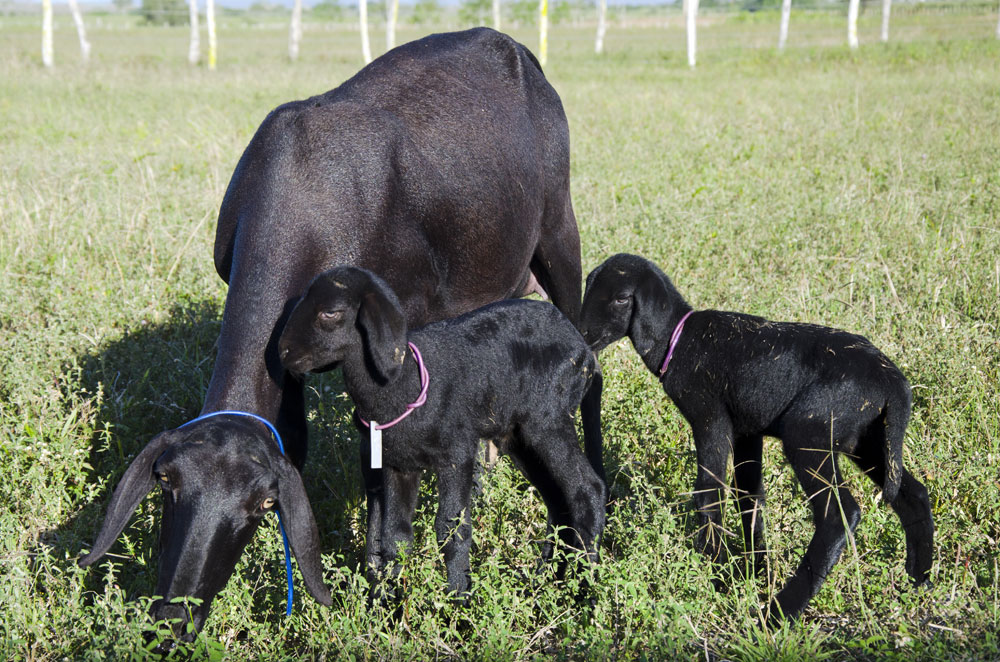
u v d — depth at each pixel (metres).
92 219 10.17
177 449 4.05
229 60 41.50
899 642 4.19
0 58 35.94
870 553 5.12
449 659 4.43
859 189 11.63
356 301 4.23
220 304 8.26
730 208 11.02
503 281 6.57
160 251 9.42
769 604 4.56
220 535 3.96
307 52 50.06
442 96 6.29
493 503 5.54
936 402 6.29
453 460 4.71
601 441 5.75
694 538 5.12
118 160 13.78
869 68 29.52
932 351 6.78
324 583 4.31
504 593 4.49
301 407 5.06
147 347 7.23
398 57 6.54
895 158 13.20
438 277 6.09
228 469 4.03
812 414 4.75
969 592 4.70
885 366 4.70
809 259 8.90
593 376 5.64
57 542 5.20
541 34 40.38
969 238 9.38
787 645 4.19
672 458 5.96
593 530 5.09
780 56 35.84
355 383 4.45
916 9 70.12
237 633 4.74
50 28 34.44
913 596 4.65
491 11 82.19
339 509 5.71
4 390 6.80
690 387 5.25
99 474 5.96
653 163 13.70
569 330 5.31
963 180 11.88
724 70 32.50
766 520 5.20
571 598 4.71
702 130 16.81
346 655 4.25
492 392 4.88
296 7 41.94
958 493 5.41
